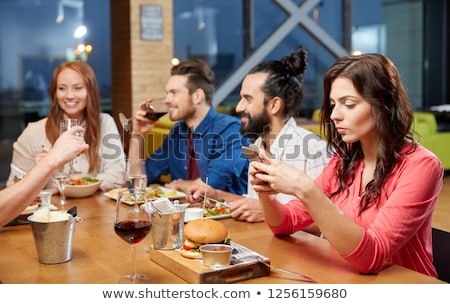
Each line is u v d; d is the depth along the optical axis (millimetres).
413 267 1611
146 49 6137
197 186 2346
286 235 1773
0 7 9664
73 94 2799
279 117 2260
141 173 2260
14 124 10008
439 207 4801
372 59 1533
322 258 1536
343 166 1753
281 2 7664
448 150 6582
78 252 1623
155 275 1403
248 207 1984
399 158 1564
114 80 6430
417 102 9922
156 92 6234
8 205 1489
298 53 2236
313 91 8305
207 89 2896
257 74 2242
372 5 8812
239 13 7543
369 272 1404
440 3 9773
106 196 2525
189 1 7215
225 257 1331
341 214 1386
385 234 1437
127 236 1372
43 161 1538
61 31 9688
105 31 8430
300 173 1387
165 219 1489
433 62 9891
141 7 6066
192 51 7309
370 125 1552
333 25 8414
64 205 2324
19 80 9922
